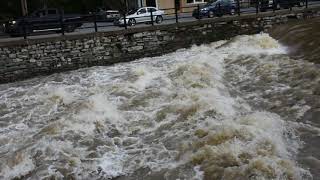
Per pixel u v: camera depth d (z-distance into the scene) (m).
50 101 14.33
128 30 21.33
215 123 10.10
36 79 18.95
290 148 8.99
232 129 9.39
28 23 21.91
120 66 19.72
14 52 19.16
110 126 11.45
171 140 10.05
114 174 8.99
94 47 20.69
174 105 12.08
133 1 40.16
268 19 24.88
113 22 28.72
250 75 14.66
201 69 15.23
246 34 24.45
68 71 20.09
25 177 9.22
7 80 19.19
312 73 13.06
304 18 25.64
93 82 16.81
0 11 37.94
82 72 19.23
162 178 8.46
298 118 10.59
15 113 13.82
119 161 9.49
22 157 9.81
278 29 21.56
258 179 7.67
